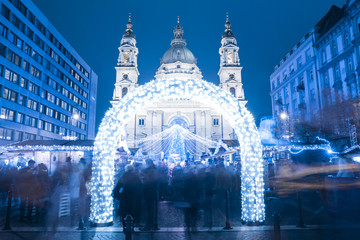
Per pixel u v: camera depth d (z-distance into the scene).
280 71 47.94
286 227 8.08
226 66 73.62
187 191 8.53
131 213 7.55
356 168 9.70
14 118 40.09
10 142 39.03
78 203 9.05
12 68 39.41
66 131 58.31
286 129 40.28
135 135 68.31
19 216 10.19
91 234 7.65
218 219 9.62
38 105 46.97
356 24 27.50
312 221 8.80
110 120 9.38
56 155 29.66
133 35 76.69
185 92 9.53
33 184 9.51
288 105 44.06
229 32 77.94
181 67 79.94
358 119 26.45
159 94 9.61
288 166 15.00
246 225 8.63
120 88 70.94
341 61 30.25
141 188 8.45
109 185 9.05
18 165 20.81
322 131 31.88
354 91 27.84
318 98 34.47
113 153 9.36
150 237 7.32
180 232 7.84
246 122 9.34
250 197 8.83
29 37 44.03
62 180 10.48
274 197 13.84
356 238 6.72
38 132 46.69
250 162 9.05
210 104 10.00
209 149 39.16
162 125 69.12
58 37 54.12
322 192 9.52
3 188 12.39
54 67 52.72
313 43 35.88
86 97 70.00
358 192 8.77
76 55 63.22
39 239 7.11
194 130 68.75
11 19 39.16
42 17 47.81
